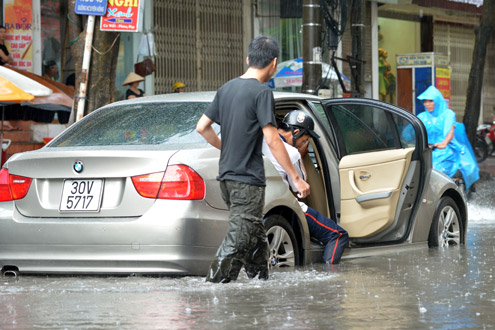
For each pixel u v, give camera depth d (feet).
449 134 73.36
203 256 35.04
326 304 29.60
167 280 35.19
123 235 34.88
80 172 35.94
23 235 36.55
